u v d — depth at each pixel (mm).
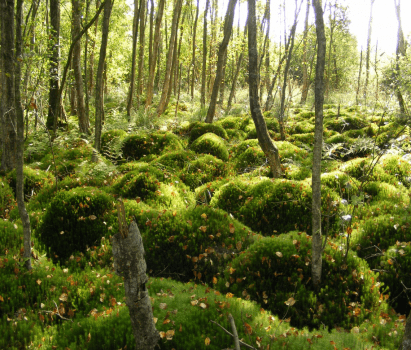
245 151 9055
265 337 2902
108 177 7309
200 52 22859
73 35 10359
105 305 3512
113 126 12047
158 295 3557
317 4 3420
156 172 7117
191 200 6434
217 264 4387
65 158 8289
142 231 4832
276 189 5887
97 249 4598
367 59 18047
